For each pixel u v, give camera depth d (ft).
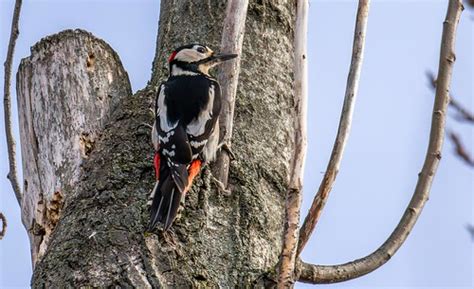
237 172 36.78
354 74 35.50
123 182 35.83
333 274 35.96
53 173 38.78
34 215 38.81
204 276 33.58
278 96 40.09
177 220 34.58
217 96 39.04
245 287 34.06
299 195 33.17
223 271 34.12
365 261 36.27
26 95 40.45
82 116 39.47
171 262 33.40
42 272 33.91
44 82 40.14
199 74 40.83
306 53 34.47
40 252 38.29
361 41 36.01
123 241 33.76
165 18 44.34
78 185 36.73
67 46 40.60
